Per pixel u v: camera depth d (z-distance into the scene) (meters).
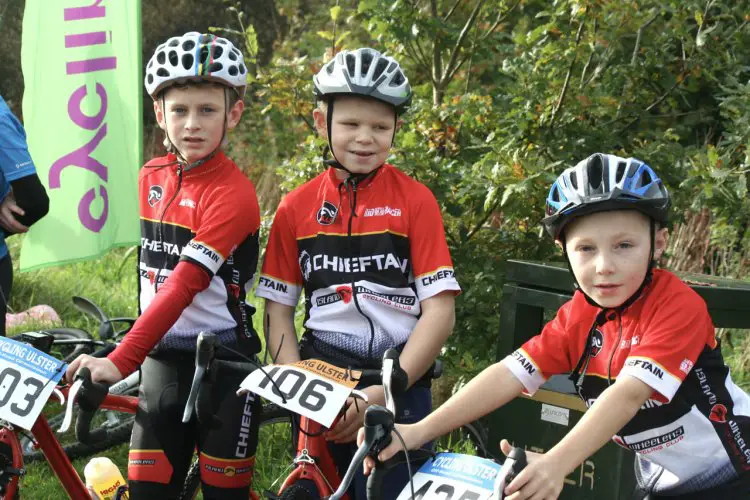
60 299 6.52
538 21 6.44
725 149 4.93
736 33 4.95
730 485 2.23
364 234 2.73
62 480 2.67
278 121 7.26
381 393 2.61
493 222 5.21
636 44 4.93
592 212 2.03
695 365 2.16
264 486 3.91
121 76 3.87
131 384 4.25
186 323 2.83
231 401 2.81
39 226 3.90
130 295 6.81
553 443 3.35
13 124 3.54
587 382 2.26
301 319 5.22
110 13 3.86
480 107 4.88
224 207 2.77
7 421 2.39
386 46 5.21
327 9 9.01
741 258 6.14
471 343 4.52
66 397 2.51
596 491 3.30
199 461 2.87
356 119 2.69
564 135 4.70
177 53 2.79
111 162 3.89
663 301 2.11
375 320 2.71
